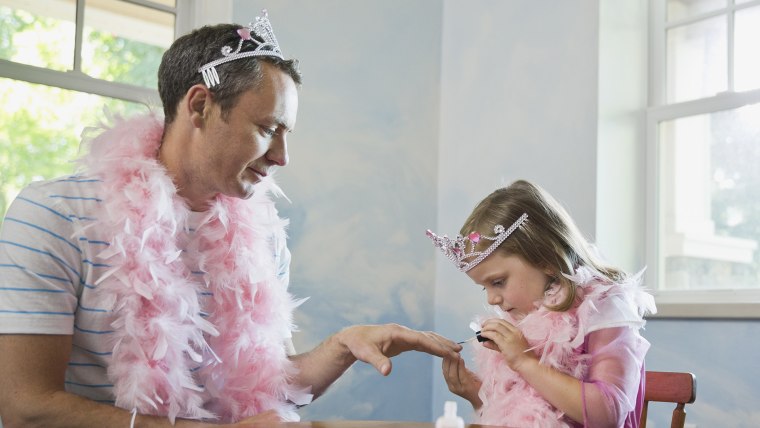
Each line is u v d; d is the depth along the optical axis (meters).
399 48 3.96
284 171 3.57
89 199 1.74
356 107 3.80
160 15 3.43
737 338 2.86
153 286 1.72
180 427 1.58
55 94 3.18
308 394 1.92
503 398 1.82
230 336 1.91
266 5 3.59
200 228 1.91
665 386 1.96
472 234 1.96
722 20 3.26
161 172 1.80
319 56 3.73
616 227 3.33
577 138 3.41
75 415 1.56
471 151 3.89
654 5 3.48
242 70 1.75
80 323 1.71
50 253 1.65
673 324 3.05
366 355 1.84
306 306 3.57
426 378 3.87
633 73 3.44
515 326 1.87
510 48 3.76
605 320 1.77
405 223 3.90
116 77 3.33
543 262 1.89
